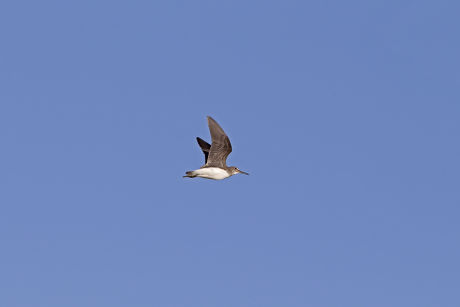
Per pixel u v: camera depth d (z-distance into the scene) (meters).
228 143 44.34
